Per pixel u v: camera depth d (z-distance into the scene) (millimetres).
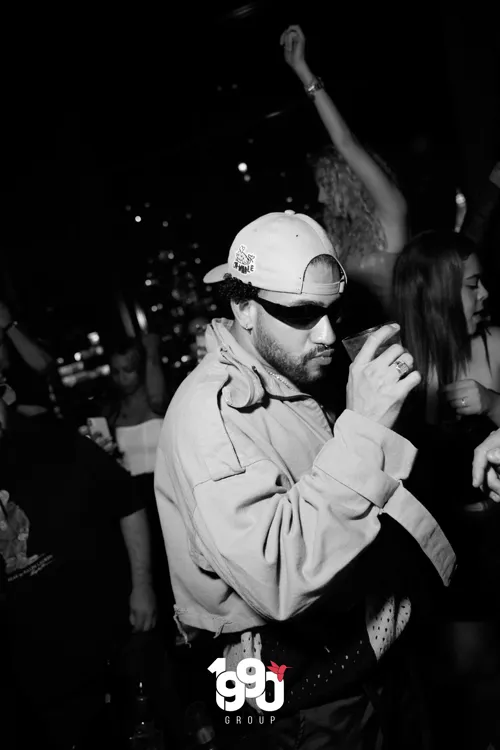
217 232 6266
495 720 2061
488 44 4273
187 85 6664
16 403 2236
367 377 1381
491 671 2133
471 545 2090
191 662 2340
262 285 1444
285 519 1340
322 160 2812
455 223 5062
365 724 1510
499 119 4340
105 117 7094
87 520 2207
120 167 6988
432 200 5301
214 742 1689
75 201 7355
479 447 1623
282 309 1435
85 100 7090
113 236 7102
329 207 2789
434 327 2121
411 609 1729
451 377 2125
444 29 4371
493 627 2117
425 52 5652
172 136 6840
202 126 6645
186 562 1544
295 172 5898
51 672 2102
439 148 5559
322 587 1307
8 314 2346
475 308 2137
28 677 2070
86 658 2154
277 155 6051
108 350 6105
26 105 7262
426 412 2115
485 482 1633
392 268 2646
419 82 5688
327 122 2627
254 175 6090
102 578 2207
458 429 2045
